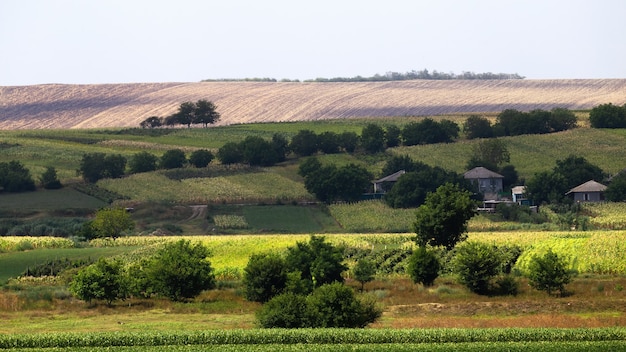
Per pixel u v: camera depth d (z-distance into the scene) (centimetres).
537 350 10719
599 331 11894
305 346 11062
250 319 14712
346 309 13200
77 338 11581
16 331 13400
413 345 11075
